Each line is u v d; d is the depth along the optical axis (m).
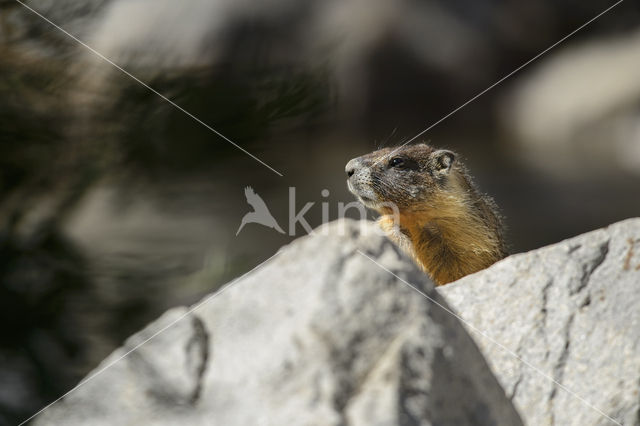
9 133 6.07
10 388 6.07
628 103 9.34
